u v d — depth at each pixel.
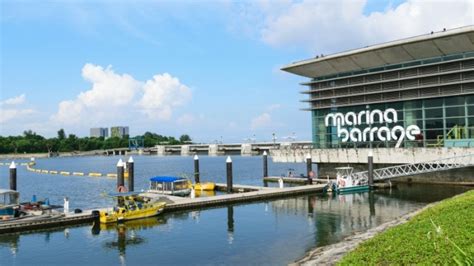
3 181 117.94
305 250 35.31
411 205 57.34
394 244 24.33
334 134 92.81
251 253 35.25
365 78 87.00
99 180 112.56
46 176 135.25
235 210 56.25
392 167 74.38
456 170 74.88
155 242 40.03
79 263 34.09
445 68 76.19
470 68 72.69
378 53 81.81
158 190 72.44
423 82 78.62
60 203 68.56
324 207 57.56
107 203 67.88
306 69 94.25
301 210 55.50
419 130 79.44
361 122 88.06
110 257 35.53
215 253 35.75
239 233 42.91
